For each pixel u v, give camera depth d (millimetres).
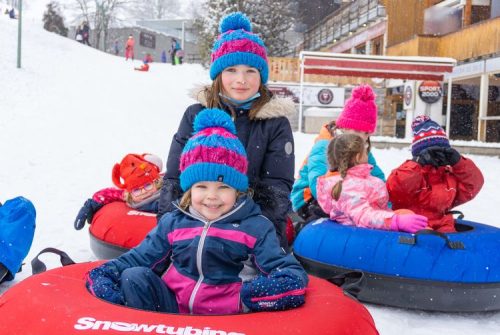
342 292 2584
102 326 2016
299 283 2289
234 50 3289
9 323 2186
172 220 2723
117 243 4371
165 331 1979
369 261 3705
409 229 3803
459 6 20953
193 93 3518
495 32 16406
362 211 3973
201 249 2570
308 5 36125
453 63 15633
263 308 2270
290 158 3334
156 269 2727
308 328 2061
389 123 22375
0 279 3576
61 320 2076
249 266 2852
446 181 4266
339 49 31234
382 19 24297
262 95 3396
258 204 2984
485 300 3596
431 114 18531
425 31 23000
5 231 3611
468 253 3629
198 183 2621
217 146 2611
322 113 19328
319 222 4227
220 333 1974
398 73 15727
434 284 3562
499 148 13609
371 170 4445
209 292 2564
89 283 2469
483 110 17734
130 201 4699
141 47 57688
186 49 58688
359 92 4691
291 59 20984
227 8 26344
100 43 57938
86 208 4801
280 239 3080
